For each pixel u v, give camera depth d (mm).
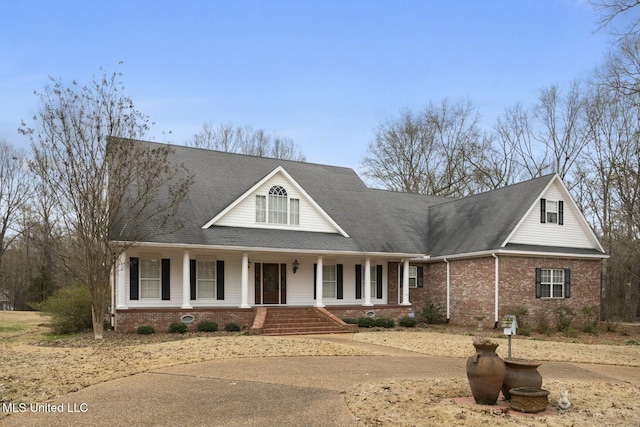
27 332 24078
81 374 12078
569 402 9820
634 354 17875
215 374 12258
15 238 48031
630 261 35562
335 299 27766
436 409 9180
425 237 31328
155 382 11367
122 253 20781
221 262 24891
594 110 38656
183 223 22984
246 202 25094
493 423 8438
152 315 21859
